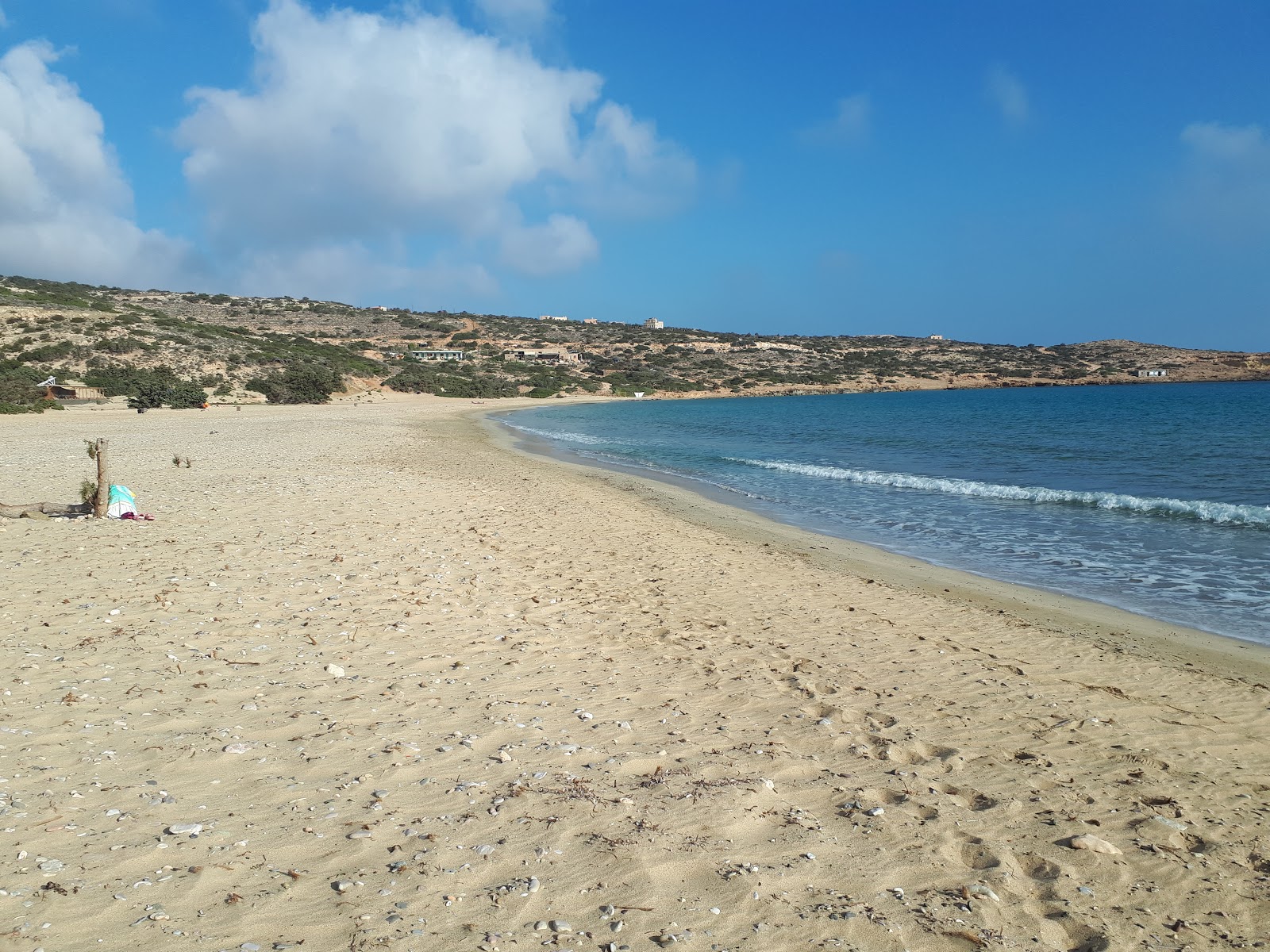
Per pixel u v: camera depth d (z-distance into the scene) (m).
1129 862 3.75
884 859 3.71
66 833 3.55
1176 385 124.00
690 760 4.75
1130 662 7.31
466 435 39.72
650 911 3.20
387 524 12.64
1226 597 9.91
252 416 52.00
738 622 8.29
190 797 3.96
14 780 4.03
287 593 8.10
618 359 139.38
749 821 4.02
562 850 3.64
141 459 22.72
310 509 13.69
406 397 85.88
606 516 15.31
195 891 3.16
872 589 10.20
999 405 76.12
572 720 5.31
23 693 5.20
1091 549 12.88
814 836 3.90
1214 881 3.62
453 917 3.08
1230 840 4.01
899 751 5.05
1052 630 8.43
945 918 3.25
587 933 3.03
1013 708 5.98
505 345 140.75
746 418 60.91
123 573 8.55
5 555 9.29
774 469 25.73
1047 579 10.89
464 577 9.33
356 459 24.53
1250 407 59.00
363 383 88.50
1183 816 4.27
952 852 3.82
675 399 109.94
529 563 10.48
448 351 122.69
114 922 2.93
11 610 7.05
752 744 5.06
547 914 3.14
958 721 5.65
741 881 3.46
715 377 128.50
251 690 5.51
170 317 102.31
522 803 4.08
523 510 15.31
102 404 57.72
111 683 5.46
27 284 111.56
